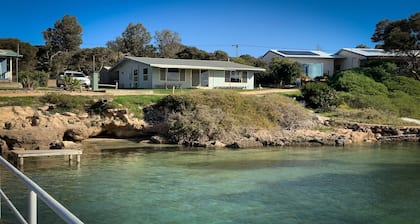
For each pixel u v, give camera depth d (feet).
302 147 79.87
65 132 76.79
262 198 40.63
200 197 40.60
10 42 191.31
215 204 38.24
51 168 54.75
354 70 146.72
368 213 36.14
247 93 112.88
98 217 33.76
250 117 91.09
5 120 71.92
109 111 84.02
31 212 12.04
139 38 269.23
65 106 83.25
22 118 73.92
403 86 135.23
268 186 45.80
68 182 46.34
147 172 52.90
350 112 106.52
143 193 41.88
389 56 171.32
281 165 59.21
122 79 143.64
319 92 112.78
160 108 90.63
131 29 269.44
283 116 94.89
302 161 62.90
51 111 80.53
